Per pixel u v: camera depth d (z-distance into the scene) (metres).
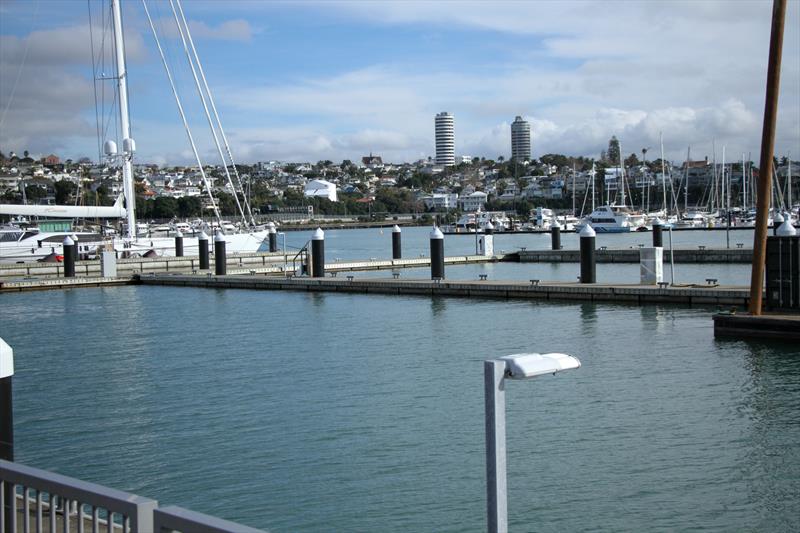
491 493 5.33
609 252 59.19
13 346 27.94
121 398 19.80
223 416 17.83
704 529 11.50
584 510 12.20
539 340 25.52
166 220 134.88
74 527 8.60
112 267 51.81
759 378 19.34
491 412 5.29
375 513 12.39
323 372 21.92
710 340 24.11
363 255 86.69
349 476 13.90
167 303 40.06
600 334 26.09
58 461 15.23
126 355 25.61
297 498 13.06
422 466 14.23
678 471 13.62
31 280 48.66
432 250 40.41
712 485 13.00
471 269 55.09
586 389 18.94
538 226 128.75
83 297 43.94
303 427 16.77
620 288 33.00
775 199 129.88
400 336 27.34
